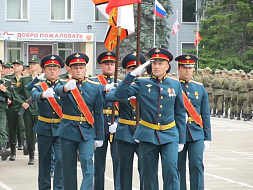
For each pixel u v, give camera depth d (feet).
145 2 140.97
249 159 51.29
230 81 105.29
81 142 29.27
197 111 31.86
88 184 28.55
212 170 44.93
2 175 41.45
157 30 143.43
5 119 47.80
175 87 28.48
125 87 27.66
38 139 34.04
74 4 150.51
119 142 31.50
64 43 147.43
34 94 31.78
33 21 149.69
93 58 150.51
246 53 146.51
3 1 148.46
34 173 42.39
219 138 68.69
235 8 148.56
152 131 27.89
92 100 29.53
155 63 28.14
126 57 33.27
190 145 31.50
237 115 101.35
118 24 34.12
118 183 33.47
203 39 148.87
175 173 27.71
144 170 28.25
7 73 57.77
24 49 146.20
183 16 157.07
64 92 28.48
